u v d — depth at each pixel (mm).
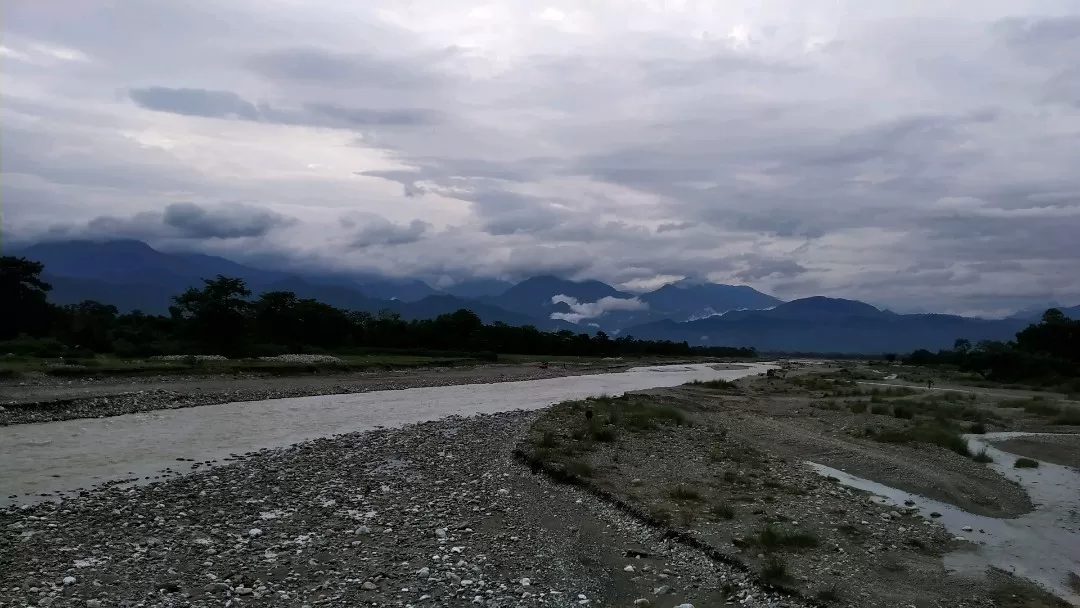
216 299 80375
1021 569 14859
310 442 28609
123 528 15594
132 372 50500
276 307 98062
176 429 31422
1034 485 23484
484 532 16203
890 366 150625
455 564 13812
